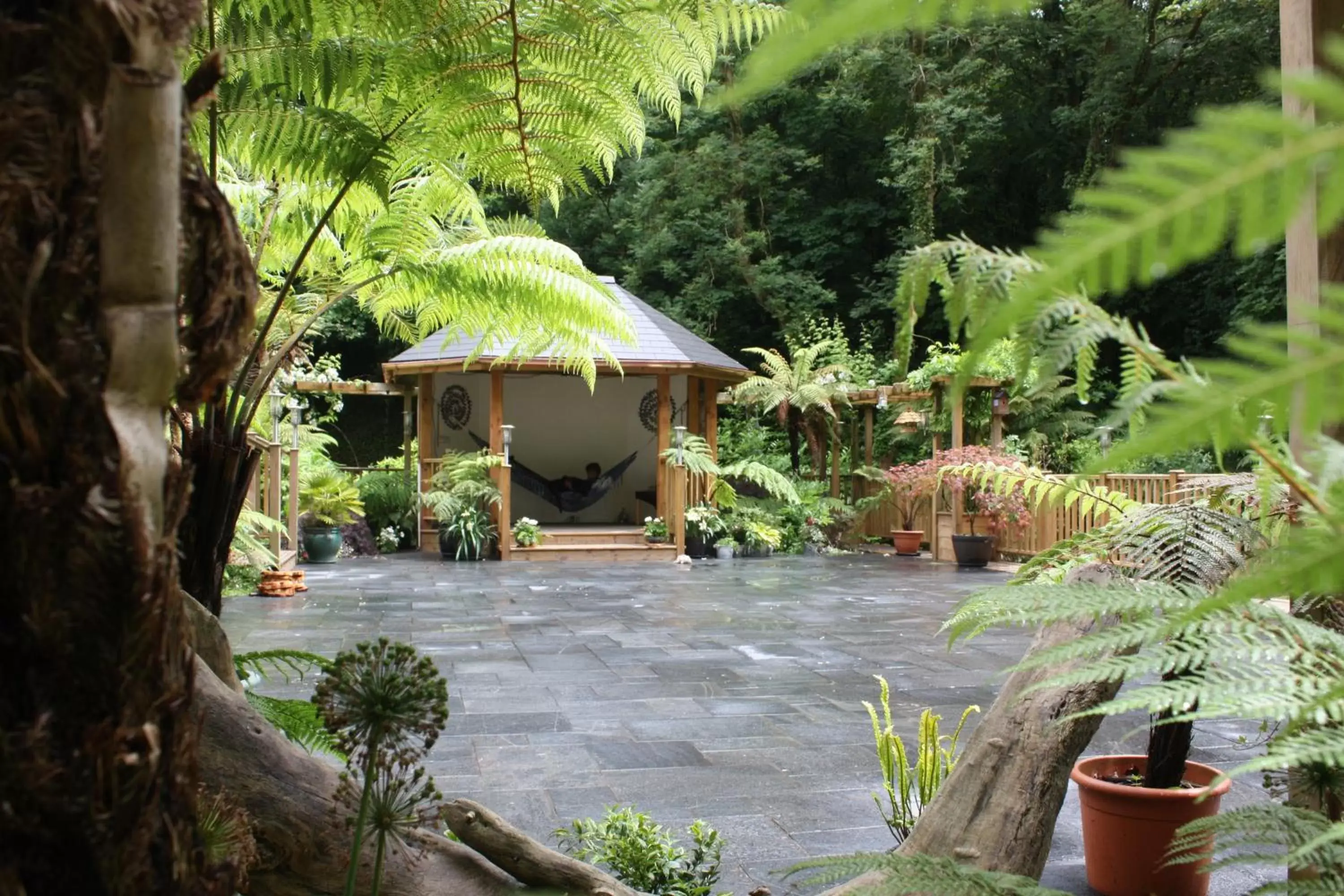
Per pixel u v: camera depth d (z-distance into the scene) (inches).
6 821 22.2
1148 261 9.2
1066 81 676.7
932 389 486.9
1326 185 8.5
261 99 83.0
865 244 796.0
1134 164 9.1
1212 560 60.7
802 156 759.7
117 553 22.0
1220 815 45.7
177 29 21.6
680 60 82.4
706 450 545.6
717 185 774.5
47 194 20.7
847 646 267.0
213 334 25.0
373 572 450.6
